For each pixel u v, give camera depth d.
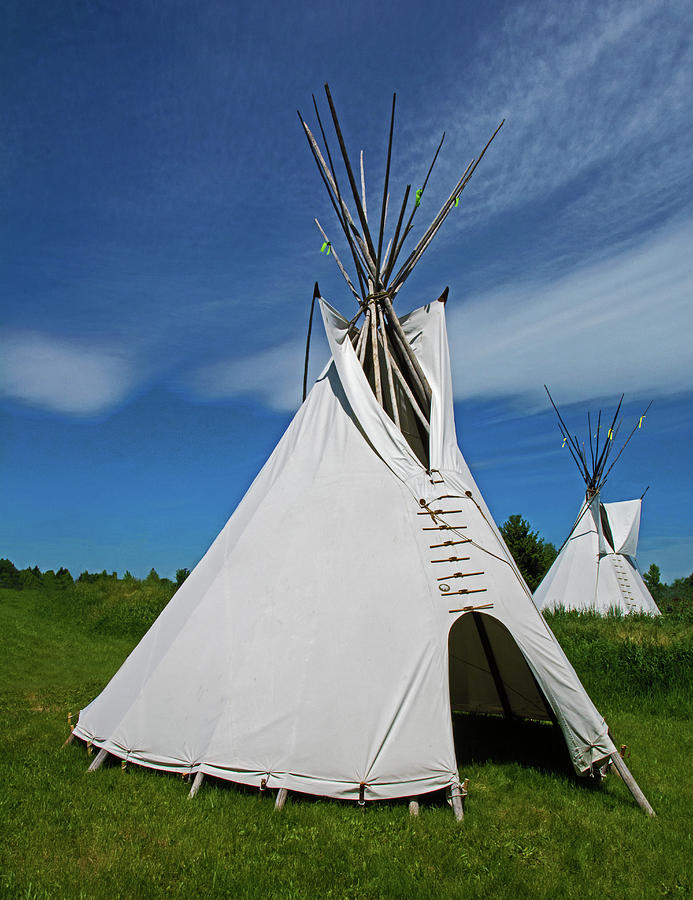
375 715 5.33
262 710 5.52
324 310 7.66
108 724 6.27
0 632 15.80
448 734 5.34
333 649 5.68
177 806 5.11
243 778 5.29
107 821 4.83
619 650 10.85
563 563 19.38
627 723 8.73
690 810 5.57
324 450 7.18
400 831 4.79
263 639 5.91
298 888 3.98
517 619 6.10
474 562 6.30
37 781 5.62
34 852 4.32
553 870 4.39
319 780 5.16
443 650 5.68
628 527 19.92
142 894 3.84
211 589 6.45
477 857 4.48
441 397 7.38
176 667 6.05
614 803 5.69
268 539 6.60
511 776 6.45
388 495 6.59
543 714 8.68
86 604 21.86
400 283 8.09
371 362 7.79
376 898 3.94
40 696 9.61
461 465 7.24
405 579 6.03
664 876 4.36
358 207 7.99
